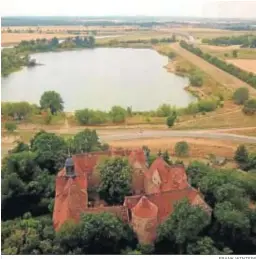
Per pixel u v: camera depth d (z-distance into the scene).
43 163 143.12
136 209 107.75
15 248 100.69
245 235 108.25
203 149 191.75
